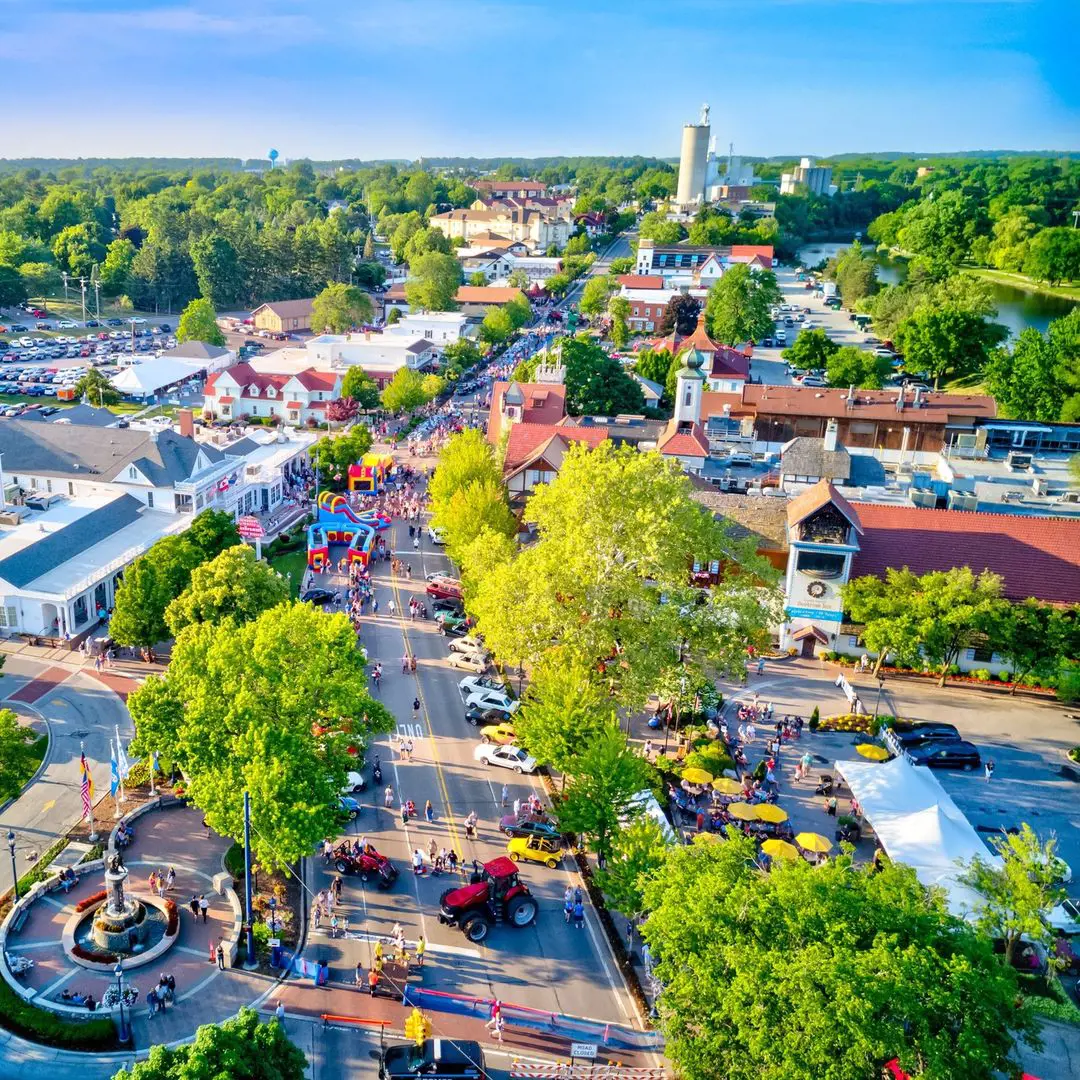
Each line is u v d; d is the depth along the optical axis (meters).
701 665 73.69
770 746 74.31
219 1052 36.22
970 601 82.69
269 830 52.41
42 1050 45.72
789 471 111.38
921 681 88.12
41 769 68.75
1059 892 51.00
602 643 70.25
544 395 142.25
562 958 53.91
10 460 115.81
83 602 91.62
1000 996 38.59
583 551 71.12
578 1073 45.72
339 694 59.16
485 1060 46.50
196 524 90.69
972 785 71.94
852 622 90.75
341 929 54.69
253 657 59.41
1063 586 89.25
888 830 59.34
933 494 105.25
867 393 143.38
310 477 139.75
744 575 79.06
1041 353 168.38
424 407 188.50
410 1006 49.75
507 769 71.81
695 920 41.53
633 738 77.56
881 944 39.06
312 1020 48.47
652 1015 47.91
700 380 139.12
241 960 52.16
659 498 72.69
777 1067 36.44
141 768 68.56
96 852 59.75
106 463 115.12
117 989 48.59
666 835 56.34
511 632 71.81
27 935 53.25
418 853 59.84
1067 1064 47.66
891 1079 38.16
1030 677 86.31
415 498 132.38
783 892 41.81
